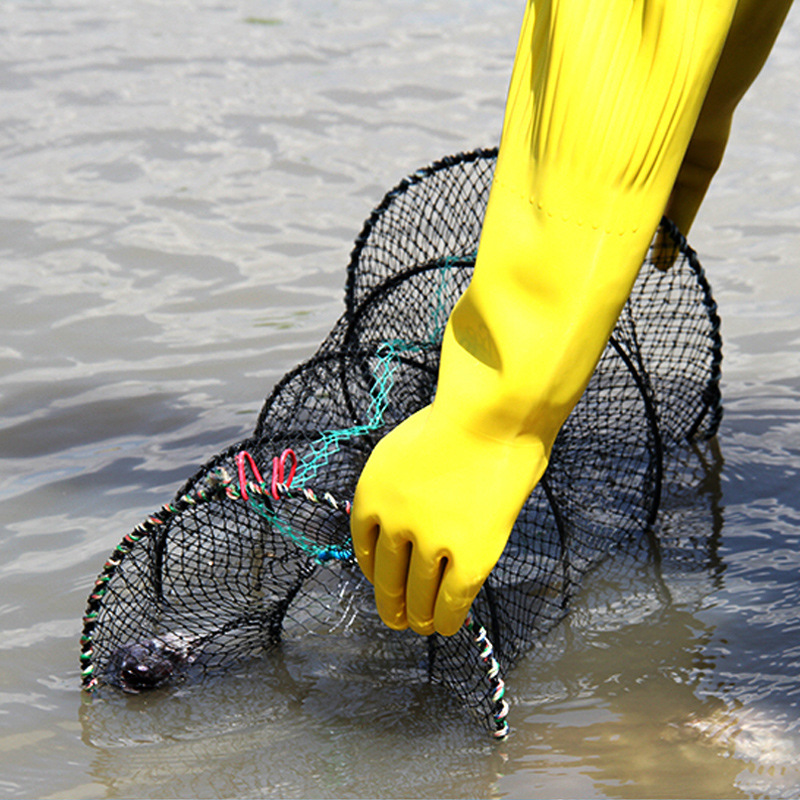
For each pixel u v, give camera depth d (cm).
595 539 384
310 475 344
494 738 289
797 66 888
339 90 847
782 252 594
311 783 274
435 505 262
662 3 234
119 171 707
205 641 328
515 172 254
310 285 567
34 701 304
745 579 359
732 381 478
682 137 248
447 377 265
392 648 331
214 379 483
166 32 1001
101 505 395
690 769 276
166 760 283
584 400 400
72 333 523
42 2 1098
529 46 254
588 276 248
